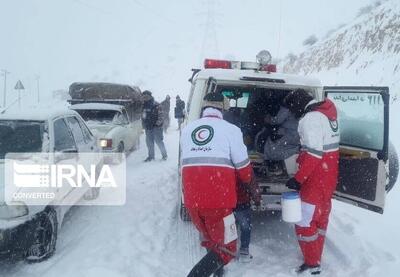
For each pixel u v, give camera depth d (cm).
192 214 411
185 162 407
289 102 480
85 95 1297
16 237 425
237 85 536
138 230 579
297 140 563
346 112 505
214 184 394
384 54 2345
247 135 646
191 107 541
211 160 396
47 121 551
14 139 529
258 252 514
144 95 1110
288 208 430
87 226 590
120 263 469
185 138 414
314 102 441
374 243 516
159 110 1112
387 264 461
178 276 452
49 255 484
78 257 484
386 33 2586
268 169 562
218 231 398
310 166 423
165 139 1673
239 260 482
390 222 596
